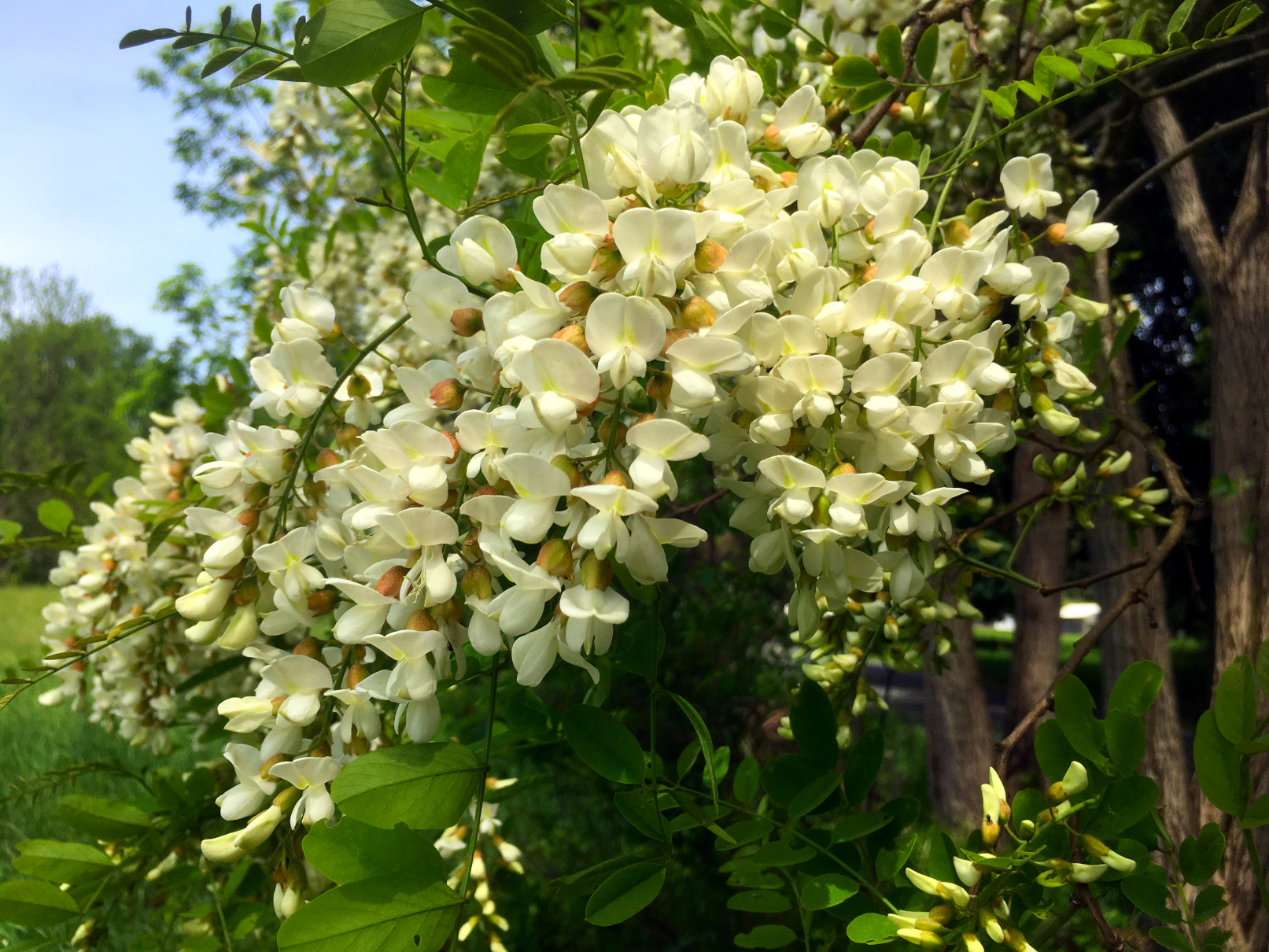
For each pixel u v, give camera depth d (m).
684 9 0.29
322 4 0.30
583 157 0.22
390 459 0.23
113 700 0.49
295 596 0.25
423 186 0.33
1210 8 0.57
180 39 0.20
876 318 0.24
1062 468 0.45
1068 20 0.56
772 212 0.24
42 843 0.34
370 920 0.19
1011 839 0.26
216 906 0.36
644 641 0.27
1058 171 0.72
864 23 0.44
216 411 0.48
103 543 0.45
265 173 0.95
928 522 0.24
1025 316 0.30
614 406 0.22
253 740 0.40
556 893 0.25
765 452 0.25
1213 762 0.23
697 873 0.91
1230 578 0.43
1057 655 0.99
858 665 0.41
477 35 0.18
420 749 0.22
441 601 0.22
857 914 0.26
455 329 0.25
